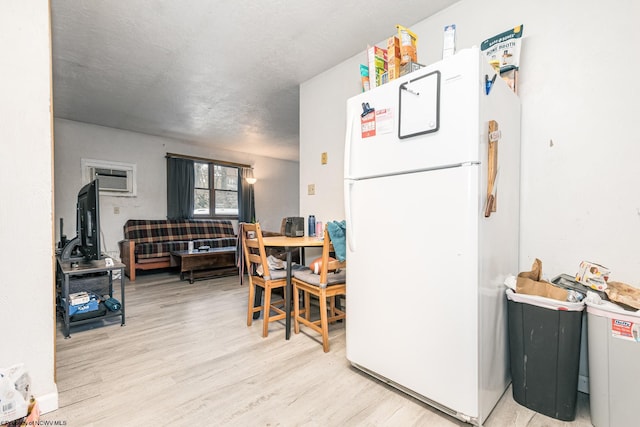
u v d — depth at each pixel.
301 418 1.32
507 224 1.52
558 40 1.60
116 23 2.19
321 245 2.17
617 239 1.43
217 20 2.16
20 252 1.34
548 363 1.32
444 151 1.25
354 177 1.64
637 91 1.38
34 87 1.37
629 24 1.40
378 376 1.56
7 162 1.32
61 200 4.33
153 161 5.27
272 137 5.43
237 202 6.60
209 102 3.77
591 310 1.26
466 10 1.96
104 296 2.85
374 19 2.17
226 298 3.31
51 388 1.39
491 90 1.29
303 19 2.16
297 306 2.30
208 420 1.31
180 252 4.41
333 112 2.90
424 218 1.32
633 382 1.14
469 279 1.19
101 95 3.53
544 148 1.63
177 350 2.00
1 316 1.30
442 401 1.27
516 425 1.27
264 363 1.81
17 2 1.33
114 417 1.33
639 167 1.37
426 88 1.30
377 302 1.53
